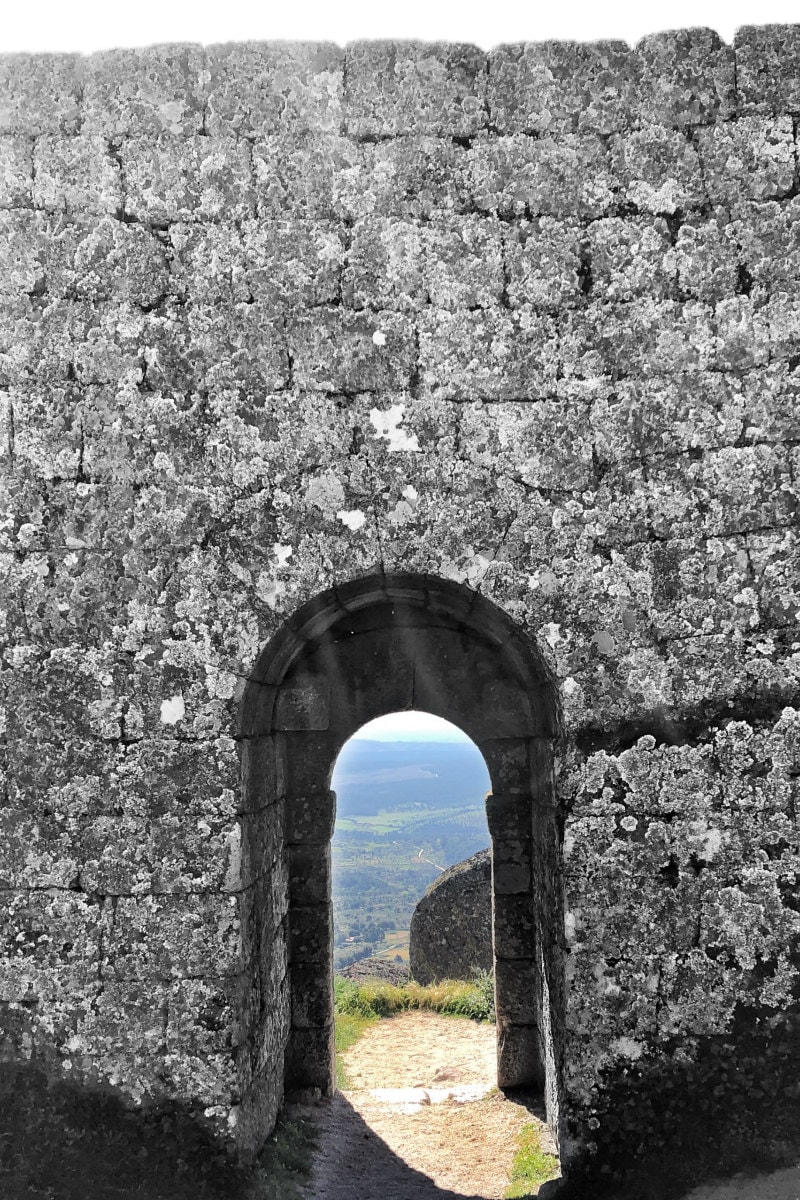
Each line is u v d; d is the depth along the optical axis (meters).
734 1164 4.79
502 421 5.17
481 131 5.25
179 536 5.18
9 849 5.07
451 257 5.22
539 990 7.00
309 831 7.34
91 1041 4.95
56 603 5.18
